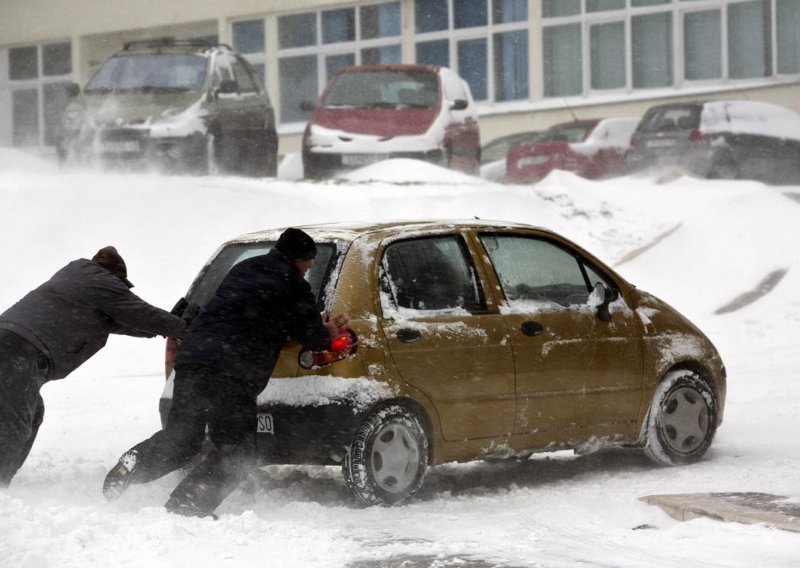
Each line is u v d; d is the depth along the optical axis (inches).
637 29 1850.4
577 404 449.4
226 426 386.3
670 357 476.1
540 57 1899.6
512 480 456.4
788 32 1771.7
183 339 401.4
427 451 411.8
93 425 566.3
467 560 326.0
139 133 1004.6
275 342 390.3
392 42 1988.2
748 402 609.3
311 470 471.8
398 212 927.7
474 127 1238.3
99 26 2159.2
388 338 405.1
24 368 394.3
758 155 1360.7
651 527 372.8
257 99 1147.3
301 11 2033.7
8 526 322.7
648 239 989.2
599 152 1418.6
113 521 338.3
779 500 384.8
